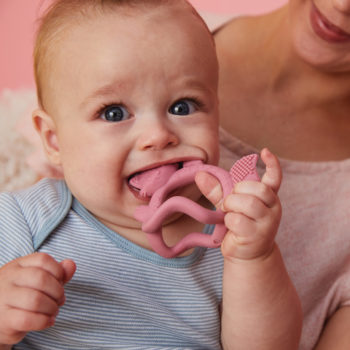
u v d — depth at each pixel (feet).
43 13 4.01
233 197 3.08
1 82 10.48
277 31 4.92
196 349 3.72
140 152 3.37
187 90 3.48
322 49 4.42
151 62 3.37
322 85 4.79
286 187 4.75
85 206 3.75
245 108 4.99
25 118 5.42
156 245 3.26
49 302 3.05
